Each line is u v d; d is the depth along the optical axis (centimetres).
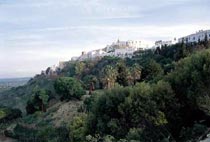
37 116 14862
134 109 6944
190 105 6725
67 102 15038
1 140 14462
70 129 9794
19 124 15050
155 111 6744
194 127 5797
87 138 6850
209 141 4181
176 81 7000
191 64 6931
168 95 6838
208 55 6750
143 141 6250
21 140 14038
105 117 7356
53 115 14238
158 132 6594
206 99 6341
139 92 7056
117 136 6850
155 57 16488
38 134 12950
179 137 6266
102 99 7625
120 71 12950
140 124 6838
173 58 14862
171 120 6769
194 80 6562
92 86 15425
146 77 11606
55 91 16288
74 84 15012
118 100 7400
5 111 16500
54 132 12331
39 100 15775
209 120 6400
